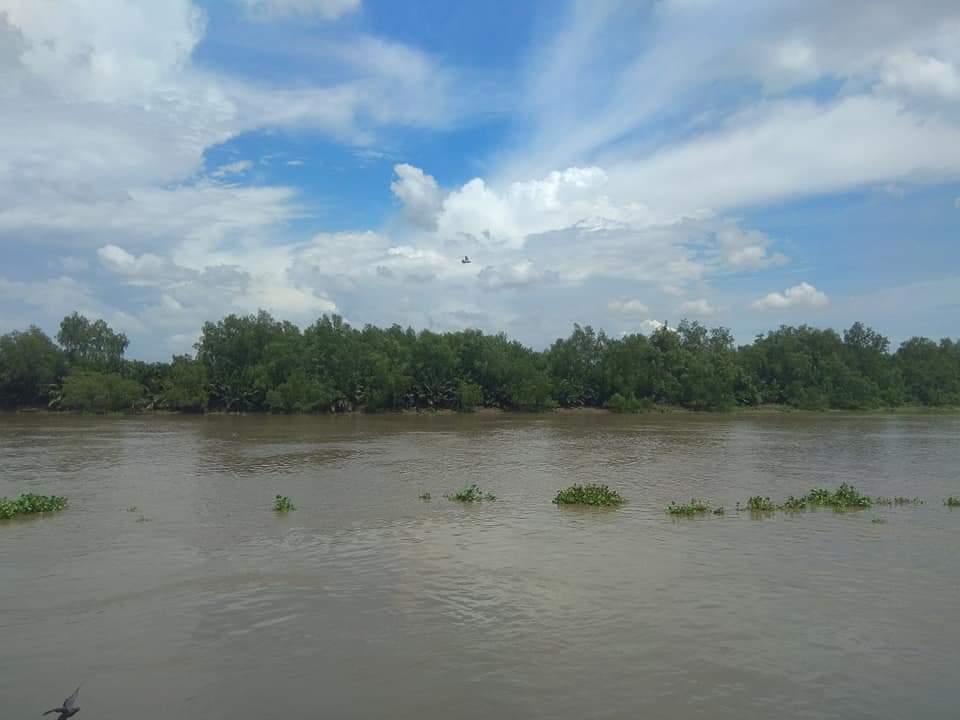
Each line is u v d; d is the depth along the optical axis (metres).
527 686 12.36
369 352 123.06
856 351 145.38
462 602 16.84
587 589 17.83
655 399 130.88
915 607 16.48
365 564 20.27
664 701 11.83
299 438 66.88
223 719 11.27
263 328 120.50
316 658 13.57
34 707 11.70
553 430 79.62
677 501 31.39
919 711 11.57
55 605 16.70
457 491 34.12
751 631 14.93
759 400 132.88
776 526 25.72
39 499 28.98
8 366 111.38
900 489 35.19
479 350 127.56
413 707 11.63
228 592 17.66
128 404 114.44
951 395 144.62
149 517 27.38
